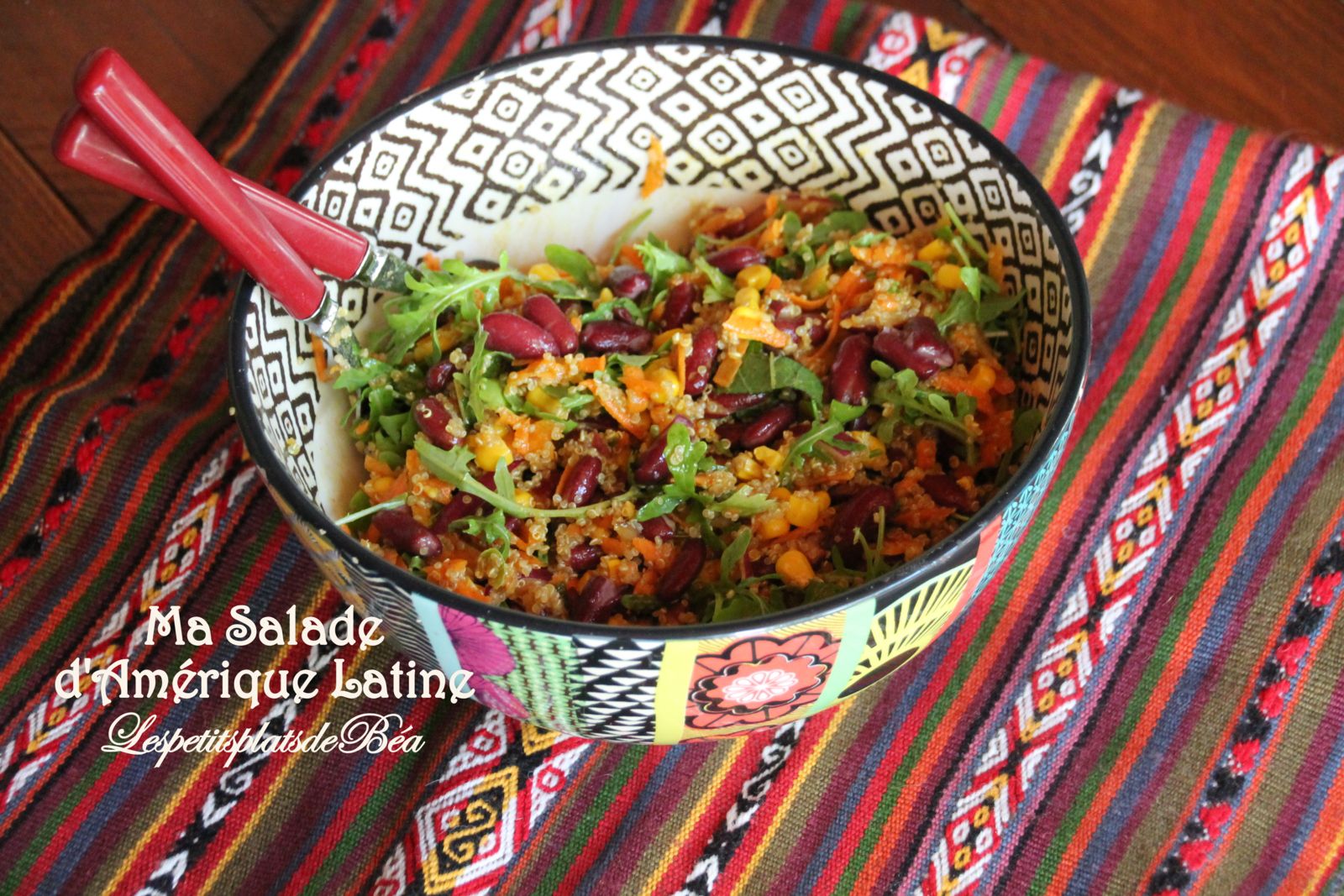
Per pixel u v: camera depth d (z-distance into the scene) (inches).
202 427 18.8
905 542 15.0
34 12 21.5
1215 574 17.0
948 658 16.7
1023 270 15.9
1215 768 15.9
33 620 17.7
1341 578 16.7
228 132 21.1
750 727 14.8
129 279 20.1
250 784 16.4
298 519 13.4
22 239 20.6
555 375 15.7
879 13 20.5
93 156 13.1
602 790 16.1
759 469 15.6
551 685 13.7
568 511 15.2
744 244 17.6
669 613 15.3
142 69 21.4
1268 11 20.4
